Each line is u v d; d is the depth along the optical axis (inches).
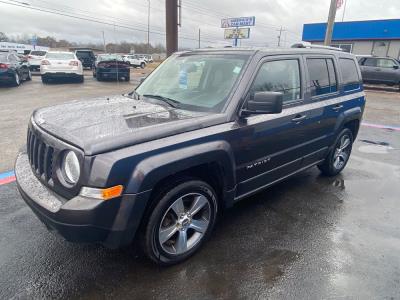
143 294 100.0
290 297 100.6
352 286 105.7
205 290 102.3
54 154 97.3
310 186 185.0
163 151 98.8
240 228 138.2
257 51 134.3
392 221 148.2
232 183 122.4
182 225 112.3
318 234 135.4
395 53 1172.5
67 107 128.1
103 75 740.7
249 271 111.4
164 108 125.2
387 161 235.3
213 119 114.1
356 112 193.0
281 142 141.0
